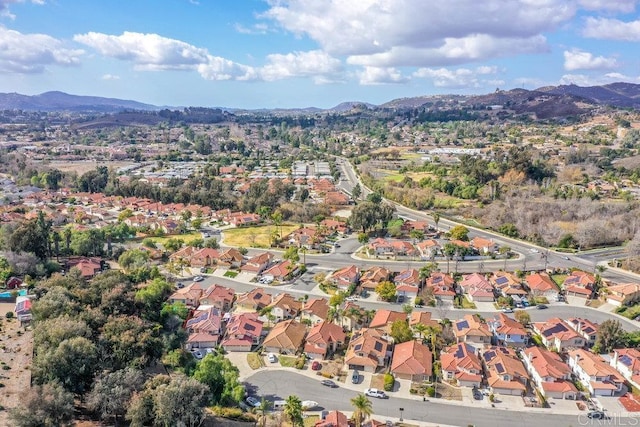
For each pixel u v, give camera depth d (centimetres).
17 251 14262
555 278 15050
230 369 9300
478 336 10944
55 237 15625
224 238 19800
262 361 10331
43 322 9406
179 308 12069
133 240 19250
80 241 16400
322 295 13925
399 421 8419
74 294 10912
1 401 7769
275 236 19438
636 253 16550
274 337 10869
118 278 12250
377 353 10206
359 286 14450
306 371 9981
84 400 8194
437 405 8881
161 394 7438
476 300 13475
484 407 8838
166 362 9725
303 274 15612
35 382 8162
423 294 13525
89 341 8669
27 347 9625
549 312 12781
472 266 16225
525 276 15025
